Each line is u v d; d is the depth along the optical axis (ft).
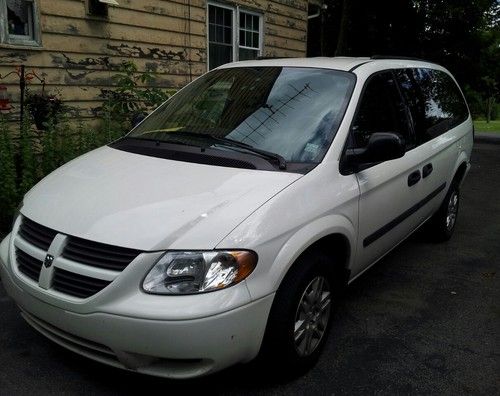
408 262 15.70
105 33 22.03
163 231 7.91
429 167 14.08
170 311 7.41
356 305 12.62
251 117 11.26
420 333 11.34
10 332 10.59
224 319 7.59
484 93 77.66
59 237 8.30
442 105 16.40
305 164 9.84
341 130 10.57
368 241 11.25
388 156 10.37
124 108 21.95
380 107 12.25
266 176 9.29
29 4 19.29
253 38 31.42
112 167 10.12
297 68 12.37
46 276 8.21
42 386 8.95
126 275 7.63
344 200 9.94
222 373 9.49
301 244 8.69
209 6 27.71
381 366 10.01
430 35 65.87
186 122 11.91
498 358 10.43
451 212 17.57
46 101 18.66
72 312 7.91
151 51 24.39
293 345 8.93
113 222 8.18
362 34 63.57
